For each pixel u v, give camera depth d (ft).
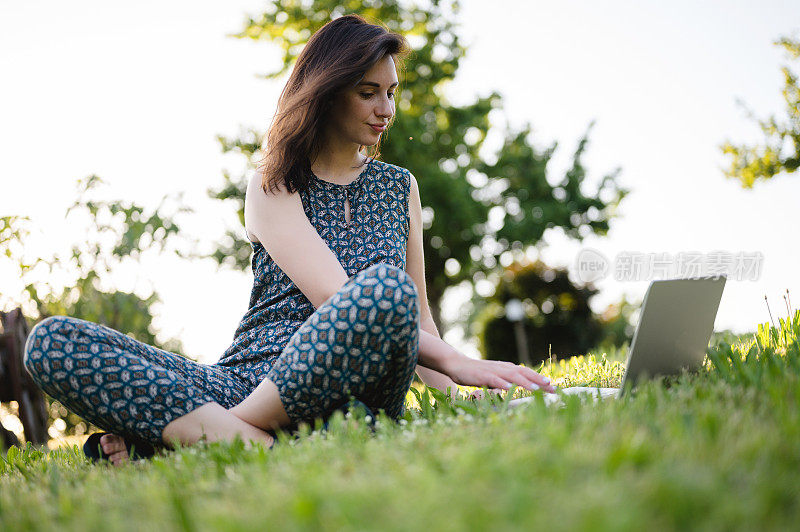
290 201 7.68
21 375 14.32
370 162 8.45
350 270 7.66
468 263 59.82
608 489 3.28
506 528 3.02
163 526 3.80
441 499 3.36
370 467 4.16
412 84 58.65
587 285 60.85
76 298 20.34
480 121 60.34
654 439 4.18
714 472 3.50
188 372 6.89
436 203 56.08
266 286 7.94
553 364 13.39
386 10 58.49
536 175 62.08
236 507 3.85
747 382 6.02
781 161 28.25
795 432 4.02
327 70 7.66
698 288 6.84
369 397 6.46
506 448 4.10
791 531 2.98
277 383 6.29
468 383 6.54
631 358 6.34
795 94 28.09
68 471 6.73
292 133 7.71
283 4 56.95
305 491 3.70
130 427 6.33
